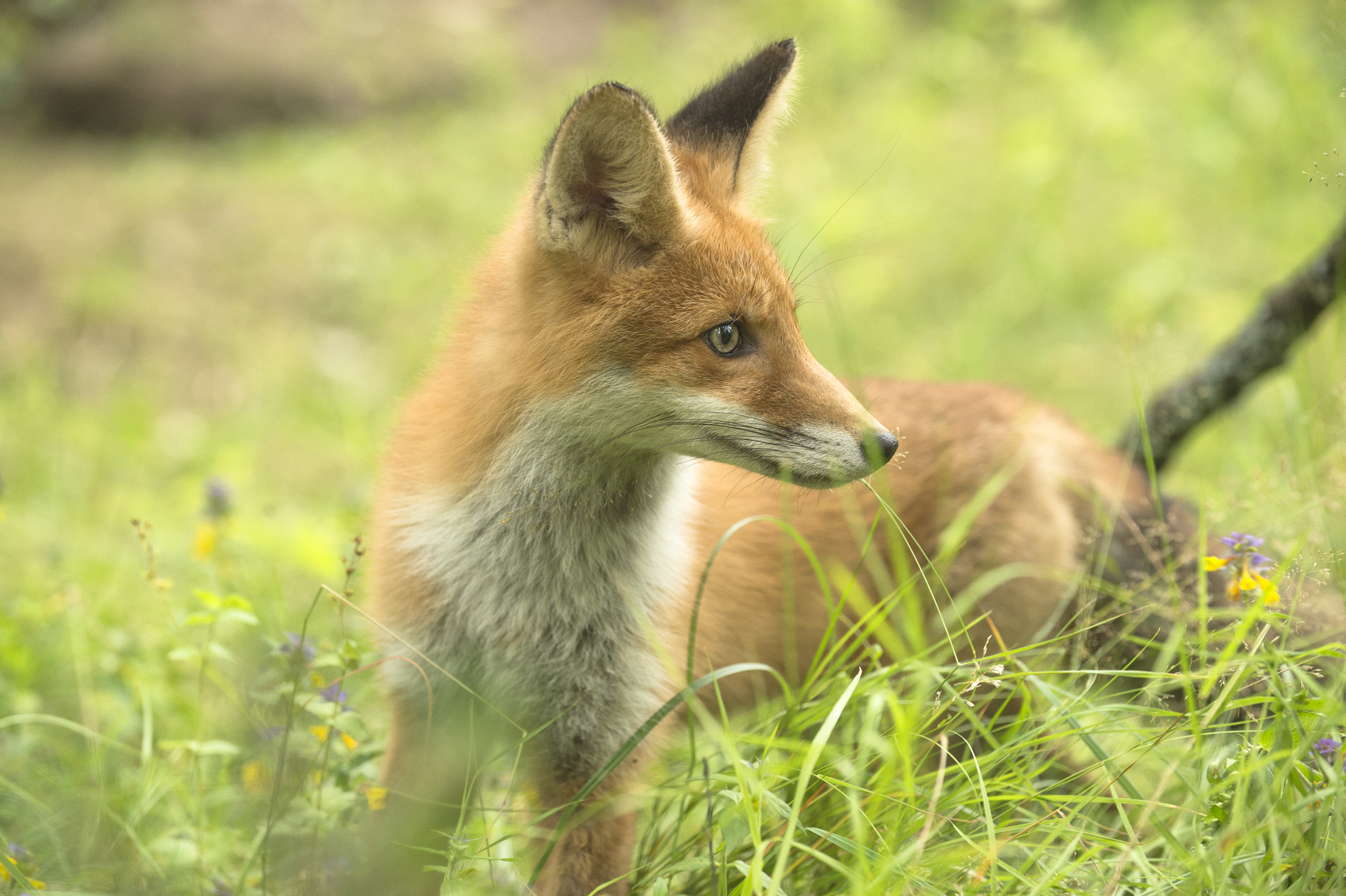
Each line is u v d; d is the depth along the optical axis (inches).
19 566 446.0
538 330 260.1
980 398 346.0
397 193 837.2
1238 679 230.5
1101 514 335.0
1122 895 221.8
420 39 1057.5
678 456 281.0
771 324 262.5
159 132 1000.2
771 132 305.1
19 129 1007.6
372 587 284.4
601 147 248.8
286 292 743.7
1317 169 371.9
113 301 713.6
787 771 249.1
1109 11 962.1
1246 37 804.6
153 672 345.4
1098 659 300.7
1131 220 684.7
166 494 546.3
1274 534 306.7
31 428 585.9
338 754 284.7
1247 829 214.4
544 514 263.3
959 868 225.3
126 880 260.1
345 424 606.5
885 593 320.8
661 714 241.1
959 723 295.0
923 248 700.0
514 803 290.4
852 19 950.4
